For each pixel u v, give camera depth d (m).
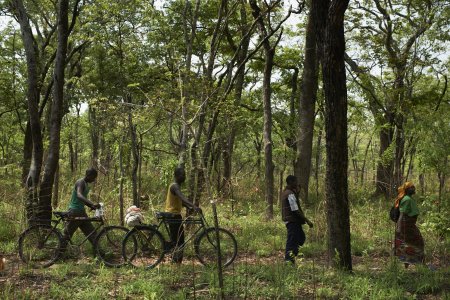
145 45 12.86
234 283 6.85
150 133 14.33
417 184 18.28
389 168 18.64
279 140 25.30
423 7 17.67
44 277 7.16
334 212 7.63
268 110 14.08
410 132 13.54
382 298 6.23
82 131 27.08
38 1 17.73
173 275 7.25
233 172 22.95
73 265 7.91
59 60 9.52
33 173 9.49
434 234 11.05
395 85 17.56
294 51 21.06
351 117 21.98
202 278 7.11
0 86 19.78
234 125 15.20
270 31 14.15
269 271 7.44
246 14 17.52
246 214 14.22
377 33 20.14
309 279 7.19
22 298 6.06
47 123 18.42
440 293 6.76
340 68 7.39
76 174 18.95
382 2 20.95
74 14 10.27
